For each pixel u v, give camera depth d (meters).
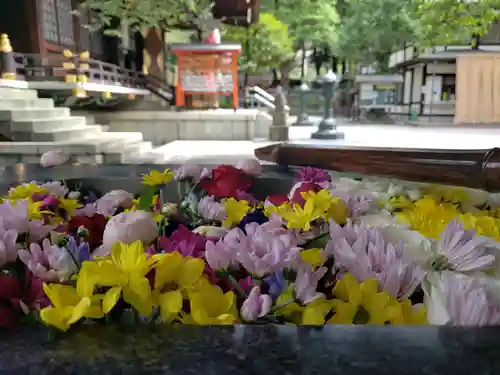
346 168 1.83
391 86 27.64
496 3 14.30
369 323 0.74
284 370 0.57
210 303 0.74
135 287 0.68
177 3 12.56
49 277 0.85
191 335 0.66
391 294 0.80
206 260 0.93
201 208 1.51
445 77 24.77
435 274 0.85
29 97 9.92
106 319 0.71
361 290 0.77
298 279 0.79
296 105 27.52
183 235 1.05
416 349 0.61
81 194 2.20
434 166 1.52
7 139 8.25
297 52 27.02
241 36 20.53
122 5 12.52
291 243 1.02
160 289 0.73
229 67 13.59
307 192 1.36
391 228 1.06
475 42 23.30
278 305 0.75
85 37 14.30
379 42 25.78
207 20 14.01
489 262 0.87
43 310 0.65
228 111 13.65
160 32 15.88
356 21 25.78
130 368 0.58
